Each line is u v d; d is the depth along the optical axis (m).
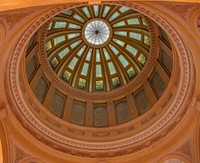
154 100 19.36
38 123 17.22
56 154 17.16
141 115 19.30
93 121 20.66
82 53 23.92
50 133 17.52
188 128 16.05
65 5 13.20
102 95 22.23
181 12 12.12
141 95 20.78
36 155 16.44
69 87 21.89
